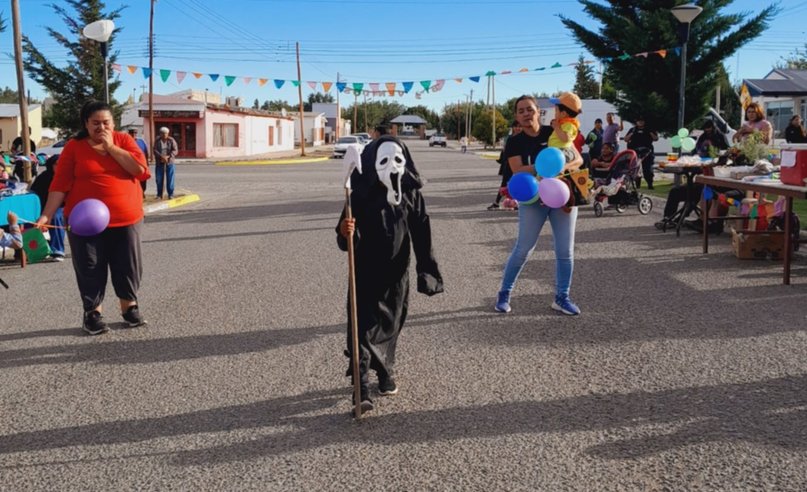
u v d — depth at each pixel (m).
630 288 7.50
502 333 6.06
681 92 15.18
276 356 5.62
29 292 8.12
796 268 8.25
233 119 50.44
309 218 14.26
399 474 3.71
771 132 11.45
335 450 4.00
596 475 3.63
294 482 3.65
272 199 18.94
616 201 13.44
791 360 5.21
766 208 9.11
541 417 4.36
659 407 4.45
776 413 4.31
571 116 6.26
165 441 4.17
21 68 14.75
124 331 6.41
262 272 8.87
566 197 5.95
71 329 6.51
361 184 4.53
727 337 5.78
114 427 4.38
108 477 3.76
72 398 4.86
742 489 3.46
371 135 4.73
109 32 13.60
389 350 4.65
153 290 8.01
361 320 4.51
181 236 12.24
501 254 9.77
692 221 11.15
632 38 20.33
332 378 5.12
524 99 6.25
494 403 4.59
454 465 3.79
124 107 46.72
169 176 18.62
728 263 8.66
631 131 17.53
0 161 12.33
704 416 4.30
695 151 13.30
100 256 6.29
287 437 4.18
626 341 5.75
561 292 6.60
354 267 4.48
